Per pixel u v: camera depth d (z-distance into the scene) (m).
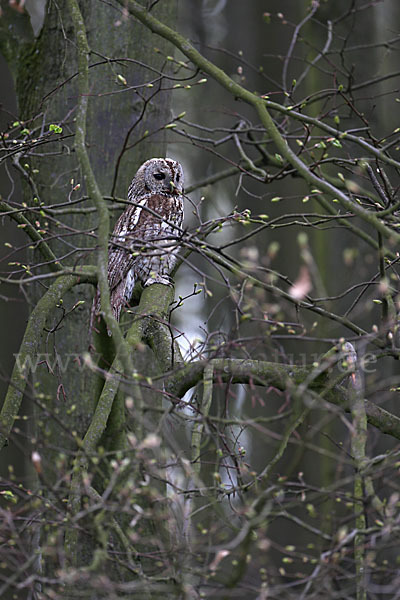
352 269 14.77
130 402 6.68
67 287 10.14
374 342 8.68
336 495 7.01
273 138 8.77
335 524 6.96
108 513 6.57
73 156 12.00
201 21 21.31
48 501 6.92
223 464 7.64
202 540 6.81
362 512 6.83
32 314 9.85
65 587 7.29
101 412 8.95
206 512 7.77
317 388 9.09
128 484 6.42
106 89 12.02
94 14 12.07
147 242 8.08
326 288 14.77
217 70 9.55
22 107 12.62
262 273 9.44
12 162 10.25
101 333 11.23
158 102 12.30
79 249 8.05
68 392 11.45
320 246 15.02
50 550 6.62
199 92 21.81
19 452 14.20
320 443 14.16
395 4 18.30
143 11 10.01
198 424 7.62
